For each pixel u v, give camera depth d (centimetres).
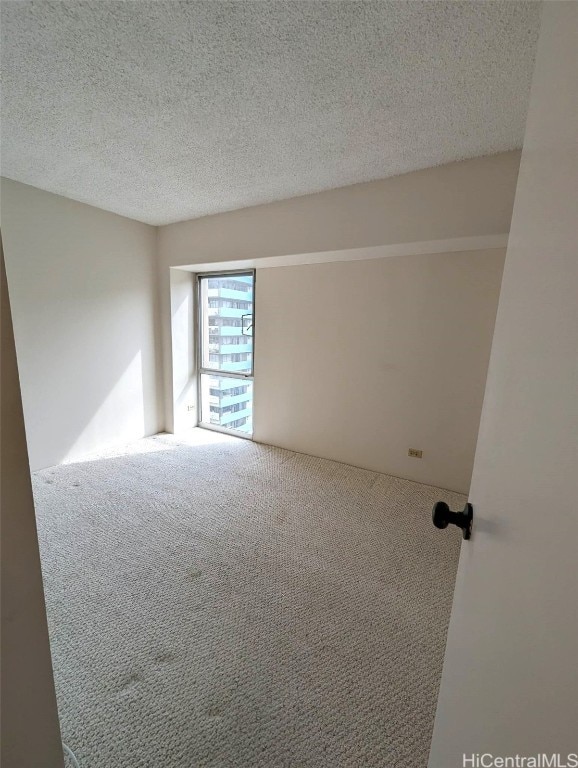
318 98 142
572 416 34
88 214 283
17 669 50
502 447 54
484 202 192
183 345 374
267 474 284
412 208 212
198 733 103
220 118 158
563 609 33
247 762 97
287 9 100
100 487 256
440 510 68
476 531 62
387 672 122
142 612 146
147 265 338
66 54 118
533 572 39
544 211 45
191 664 124
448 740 64
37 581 52
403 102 144
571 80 38
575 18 38
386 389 279
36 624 53
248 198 256
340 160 196
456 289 242
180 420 382
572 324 35
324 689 116
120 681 117
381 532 207
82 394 301
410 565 179
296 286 308
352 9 100
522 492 44
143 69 126
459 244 218
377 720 107
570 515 33
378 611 149
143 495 246
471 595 61
